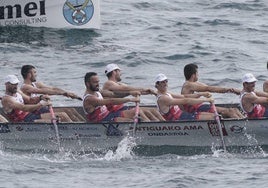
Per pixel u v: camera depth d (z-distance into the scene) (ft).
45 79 291.38
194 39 340.59
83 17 345.51
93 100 220.64
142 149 216.95
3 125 220.02
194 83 226.79
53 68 304.71
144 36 344.69
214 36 345.31
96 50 325.42
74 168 200.54
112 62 310.04
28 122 218.38
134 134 215.72
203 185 181.78
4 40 335.06
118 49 325.83
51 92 228.84
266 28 359.05
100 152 218.59
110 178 189.57
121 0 406.21
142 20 368.68
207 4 402.11
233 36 346.13
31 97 226.79
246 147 214.90
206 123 213.46
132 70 301.22
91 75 220.84
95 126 216.54
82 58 316.19
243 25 362.94
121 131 216.13
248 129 213.05
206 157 210.79
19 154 218.38
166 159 209.56
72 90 279.69
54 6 342.64
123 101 218.59
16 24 343.46
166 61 310.65
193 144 216.33
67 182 186.50
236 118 216.95
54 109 234.99
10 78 221.87
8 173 193.77
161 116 226.38
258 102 217.97
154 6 396.78
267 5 398.42
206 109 224.33
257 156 210.38
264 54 321.32
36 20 343.26
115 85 225.56
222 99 269.03
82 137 218.59
